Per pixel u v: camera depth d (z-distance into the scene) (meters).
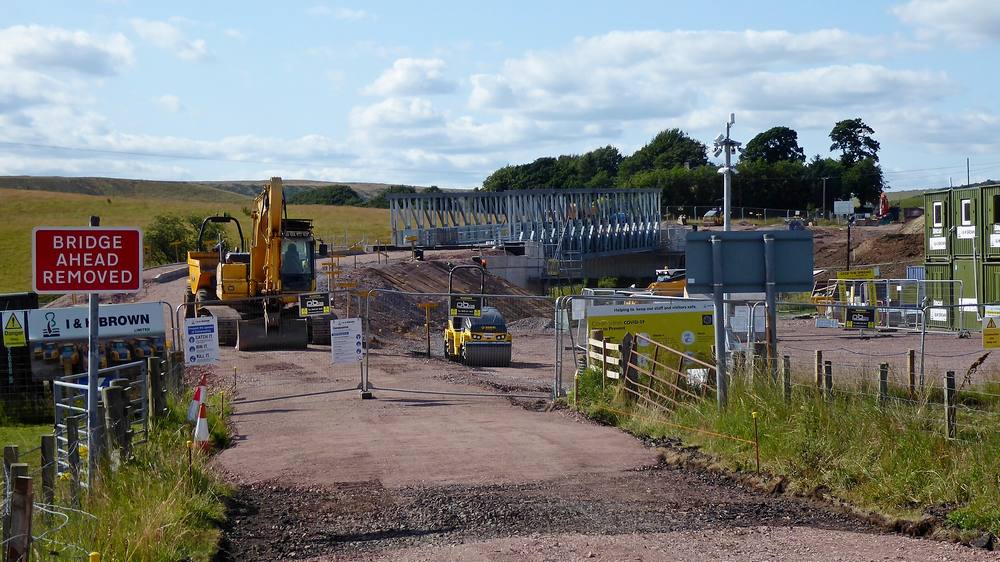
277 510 11.30
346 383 23.44
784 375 14.68
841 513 10.82
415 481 12.69
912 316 40.66
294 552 9.56
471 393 21.53
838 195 137.25
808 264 16.14
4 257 87.44
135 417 15.53
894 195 193.50
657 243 98.62
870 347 32.09
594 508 11.14
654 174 136.75
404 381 23.98
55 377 22.00
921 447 11.71
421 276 56.09
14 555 7.36
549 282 74.44
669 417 16.47
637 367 18.02
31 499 7.44
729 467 12.99
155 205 129.62
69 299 51.12
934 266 40.75
